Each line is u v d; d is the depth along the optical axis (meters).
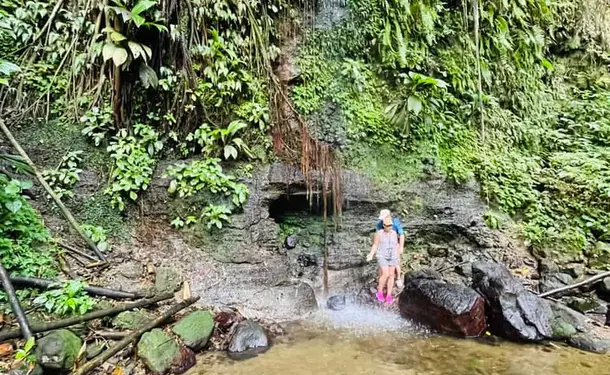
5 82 4.77
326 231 7.48
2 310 4.42
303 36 7.87
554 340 5.24
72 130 6.13
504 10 9.38
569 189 8.18
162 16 6.10
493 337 5.37
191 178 6.36
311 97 7.71
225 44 6.80
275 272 6.42
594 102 9.89
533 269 7.27
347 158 7.65
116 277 5.54
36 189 5.74
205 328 4.86
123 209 6.14
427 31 8.42
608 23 10.63
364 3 8.20
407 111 7.68
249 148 6.89
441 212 7.88
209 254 6.24
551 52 10.53
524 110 9.56
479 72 8.46
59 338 4.04
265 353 4.82
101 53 5.64
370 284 7.02
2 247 4.84
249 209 6.60
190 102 6.52
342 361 4.68
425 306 5.74
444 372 4.44
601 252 7.25
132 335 4.46
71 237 5.71
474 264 6.15
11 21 6.04
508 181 8.29
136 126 6.29
